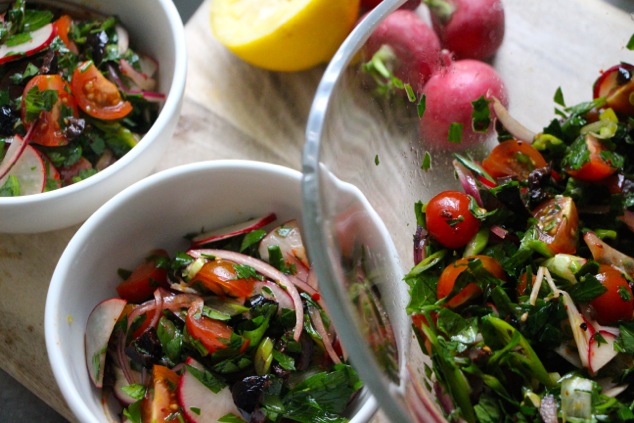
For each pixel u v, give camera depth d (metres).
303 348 0.39
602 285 0.37
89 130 0.44
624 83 0.42
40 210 0.41
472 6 0.44
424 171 0.41
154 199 0.41
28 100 0.43
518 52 0.46
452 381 0.36
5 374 0.50
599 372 0.37
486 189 0.40
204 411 0.38
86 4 0.47
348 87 0.36
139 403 0.38
